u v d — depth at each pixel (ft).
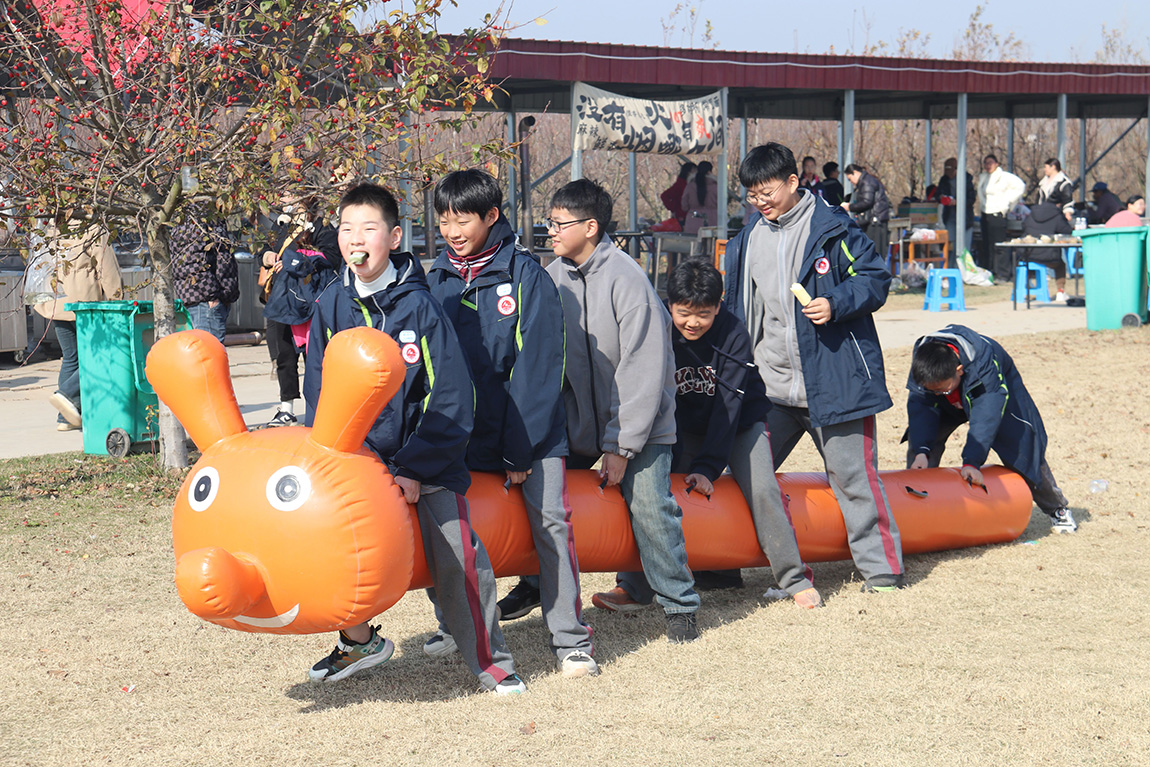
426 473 11.91
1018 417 18.98
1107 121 115.03
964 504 18.34
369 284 12.07
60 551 18.85
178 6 21.44
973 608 15.85
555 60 50.37
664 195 61.93
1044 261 55.88
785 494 16.79
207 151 22.03
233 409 12.07
